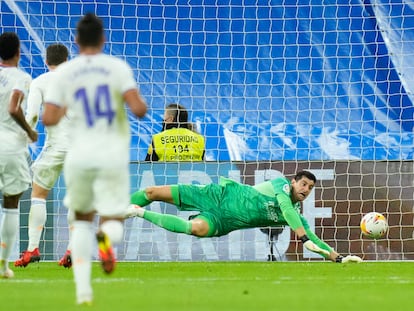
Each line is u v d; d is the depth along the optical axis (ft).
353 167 152.46
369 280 105.81
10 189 104.01
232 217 140.46
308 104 199.82
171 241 150.30
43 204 127.85
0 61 105.81
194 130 166.71
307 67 201.77
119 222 71.05
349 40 201.57
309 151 189.67
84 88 72.08
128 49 201.05
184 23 203.51
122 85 72.28
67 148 126.11
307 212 151.94
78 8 199.31
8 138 103.24
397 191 152.15
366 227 142.92
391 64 200.44
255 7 203.51
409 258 151.02
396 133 196.95
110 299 79.10
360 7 201.77
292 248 149.79
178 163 152.66
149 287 93.20
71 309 70.59
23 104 102.73
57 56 124.47
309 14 202.80
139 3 201.26
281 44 203.21
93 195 73.10
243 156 195.00
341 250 151.74
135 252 150.10
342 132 197.67
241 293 86.12
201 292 87.04
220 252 150.61
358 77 200.64
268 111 199.31
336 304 76.28
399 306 75.15
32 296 82.84
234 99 199.41
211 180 152.46
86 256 72.69
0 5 195.11
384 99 199.31
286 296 83.30
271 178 152.15
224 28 203.51
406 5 201.26
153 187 142.41
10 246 105.50
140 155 190.29
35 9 196.85
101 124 71.82
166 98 198.18
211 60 201.98
